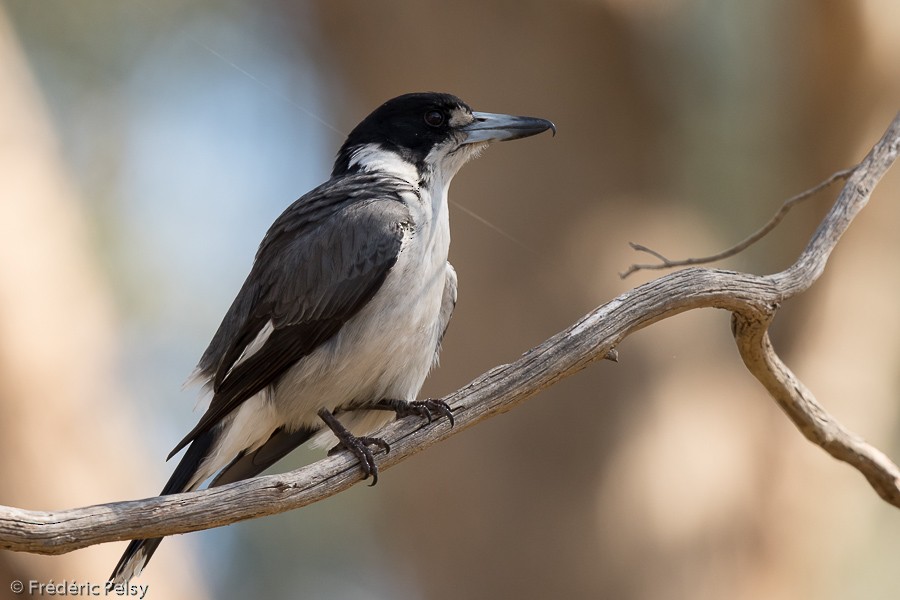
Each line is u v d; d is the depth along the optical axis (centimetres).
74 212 1012
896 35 1218
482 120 823
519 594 1144
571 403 1158
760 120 1332
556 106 1195
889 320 1187
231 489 557
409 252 742
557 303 1166
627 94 1232
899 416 1216
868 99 1234
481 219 1176
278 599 1452
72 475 914
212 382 789
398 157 809
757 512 1176
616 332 634
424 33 1185
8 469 890
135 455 967
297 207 787
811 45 1253
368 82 1216
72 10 1414
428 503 1178
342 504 1488
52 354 928
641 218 1223
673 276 638
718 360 1229
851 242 1209
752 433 1212
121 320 1344
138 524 530
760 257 1319
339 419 770
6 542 504
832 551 1199
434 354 779
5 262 928
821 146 1270
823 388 1173
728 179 1332
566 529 1141
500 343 1160
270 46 1416
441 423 637
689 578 1136
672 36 1301
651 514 1141
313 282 736
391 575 1445
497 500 1150
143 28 1434
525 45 1195
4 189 960
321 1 1225
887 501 696
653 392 1170
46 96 1409
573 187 1195
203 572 1227
